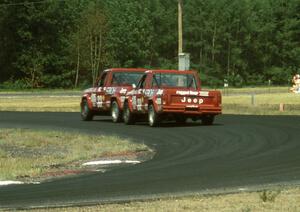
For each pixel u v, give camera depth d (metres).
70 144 36.06
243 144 32.84
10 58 168.50
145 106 45.75
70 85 172.25
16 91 149.25
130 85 51.09
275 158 27.25
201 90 44.19
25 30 167.50
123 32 185.25
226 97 95.50
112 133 41.75
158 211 16.27
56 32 171.88
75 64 173.00
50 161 28.73
